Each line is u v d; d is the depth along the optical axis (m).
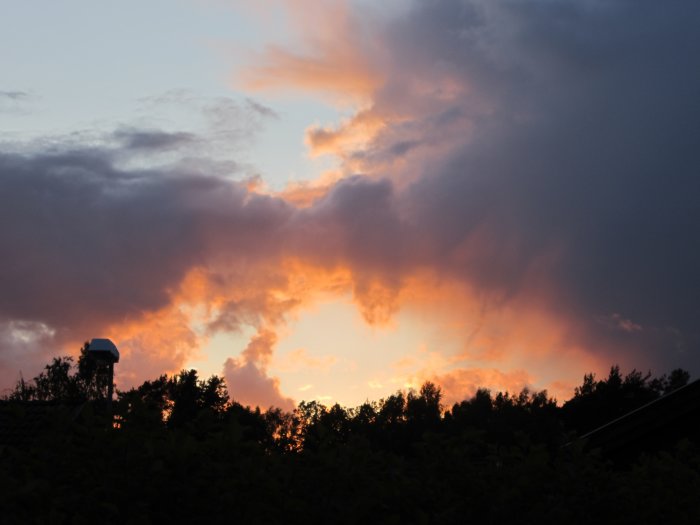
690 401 16.05
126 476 6.09
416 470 7.52
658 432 16.20
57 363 77.06
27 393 68.25
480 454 8.10
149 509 6.00
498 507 7.21
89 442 6.29
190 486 6.14
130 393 6.89
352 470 6.87
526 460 7.78
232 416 6.88
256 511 6.20
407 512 6.95
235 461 6.51
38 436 6.47
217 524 6.07
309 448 7.36
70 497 5.71
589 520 7.52
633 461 16.19
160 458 6.33
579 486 7.66
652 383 75.94
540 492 7.57
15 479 5.66
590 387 75.12
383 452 7.60
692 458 9.51
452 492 7.20
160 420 6.79
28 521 5.48
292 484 6.71
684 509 8.08
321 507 6.62
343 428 7.66
